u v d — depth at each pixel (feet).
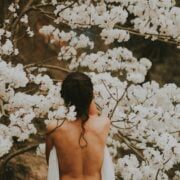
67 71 22.26
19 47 32.86
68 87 14.42
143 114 18.95
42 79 19.27
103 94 18.89
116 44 40.60
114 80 19.44
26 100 17.78
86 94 14.37
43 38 34.09
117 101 17.75
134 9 21.18
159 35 21.72
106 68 21.62
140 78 19.93
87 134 14.34
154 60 42.50
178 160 18.25
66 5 22.98
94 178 14.25
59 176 14.39
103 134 14.49
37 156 28.04
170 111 20.43
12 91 17.63
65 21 21.70
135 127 19.52
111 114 17.87
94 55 21.44
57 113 16.22
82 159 14.24
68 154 14.25
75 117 14.47
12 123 17.19
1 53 18.83
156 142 19.13
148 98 20.11
